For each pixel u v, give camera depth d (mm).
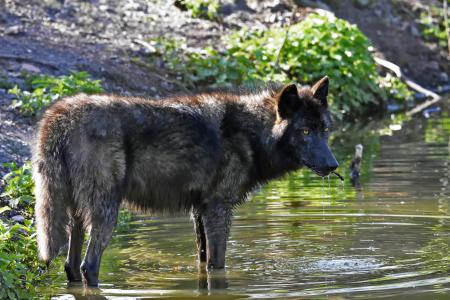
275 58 29172
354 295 11227
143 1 31766
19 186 14812
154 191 12922
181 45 28344
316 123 13398
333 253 13820
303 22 31359
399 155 23172
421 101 35281
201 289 11852
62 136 12164
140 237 15258
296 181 20062
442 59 38969
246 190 13664
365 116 31578
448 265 12797
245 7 33969
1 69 22750
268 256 13766
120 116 12414
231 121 13414
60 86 20891
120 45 27375
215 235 13195
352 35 31328
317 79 29938
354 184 19438
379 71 35156
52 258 12250
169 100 13242
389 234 14977
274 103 13695
